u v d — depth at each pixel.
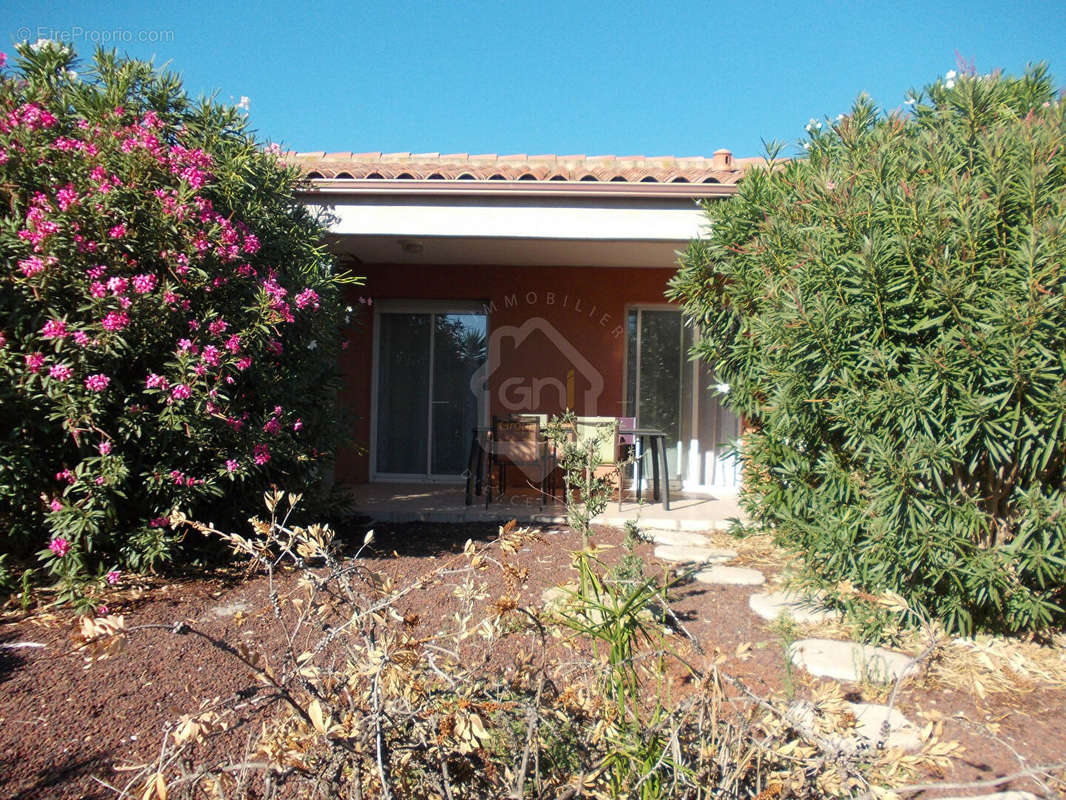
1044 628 4.39
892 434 4.18
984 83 4.55
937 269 3.93
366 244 7.97
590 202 6.95
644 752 2.09
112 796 2.62
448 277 9.45
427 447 9.86
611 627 2.46
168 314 4.72
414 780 2.04
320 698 2.00
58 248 4.37
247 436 5.15
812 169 4.84
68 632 4.11
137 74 5.25
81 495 4.74
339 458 9.71
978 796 2.80
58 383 4.44
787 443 4.95
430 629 4.08
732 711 2.45
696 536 6.84
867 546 4.24
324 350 6.06
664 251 8.11
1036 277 3.70
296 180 6.20
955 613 4.23
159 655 3.76
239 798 1.97
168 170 4.88
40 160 4.60
